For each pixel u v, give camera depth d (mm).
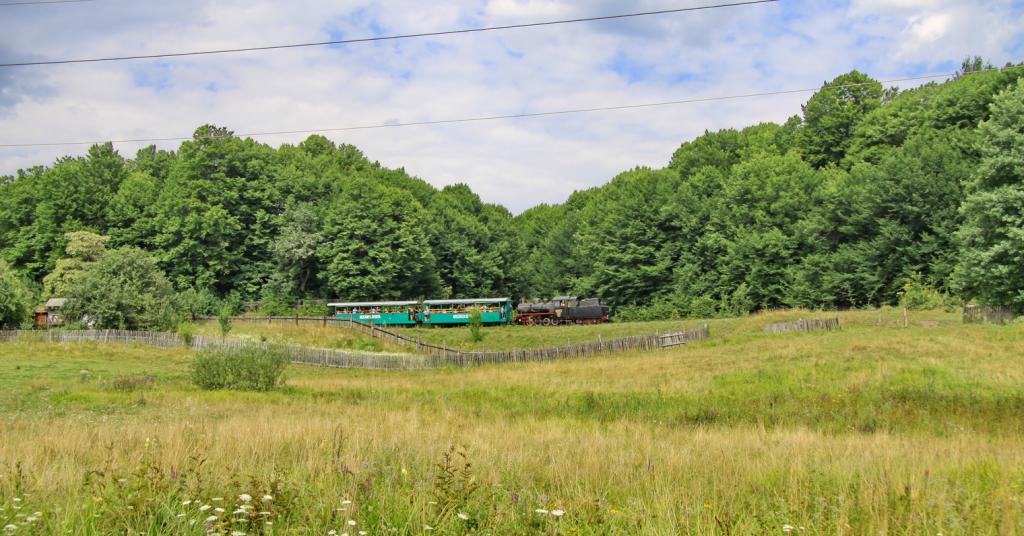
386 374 44625
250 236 91625
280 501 7203
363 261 86875
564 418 20734
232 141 93625
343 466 8711
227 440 12695
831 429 17969
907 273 64812
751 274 78000
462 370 44688
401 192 94062
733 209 83688
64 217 89750
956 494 8117
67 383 33625
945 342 33469
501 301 78750
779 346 38562
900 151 72500
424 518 6957
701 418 20562
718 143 108688
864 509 7523
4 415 21844
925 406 20375
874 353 31797
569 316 76438
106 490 7652
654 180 97812
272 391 31844
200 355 33312
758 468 10094
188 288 83688
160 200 89500
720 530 6719
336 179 111000
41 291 85000
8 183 105062
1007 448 13734
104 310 57062
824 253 73938
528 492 8180
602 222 99375
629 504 7758
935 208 65625
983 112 74438
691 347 46188
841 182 74875
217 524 6535
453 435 14172
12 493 8109
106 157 105125
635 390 27469
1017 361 27562
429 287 97125
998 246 42438
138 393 28562
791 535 6816
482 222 119812
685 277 84938
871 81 94062
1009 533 6691
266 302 85500
